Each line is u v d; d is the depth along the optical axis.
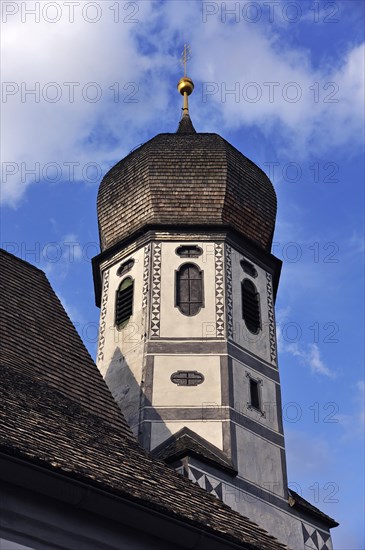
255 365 31.72
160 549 16.22
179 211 34.81
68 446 17.11
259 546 17.16
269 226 36.25
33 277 26.52
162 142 37.12
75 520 15.47
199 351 30.98
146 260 33.56
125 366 31.33
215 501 18.78
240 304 32.88
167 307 32.09
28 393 19.56
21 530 14.80
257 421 30.22
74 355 23.69
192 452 27.30
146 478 17.75
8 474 14.67
